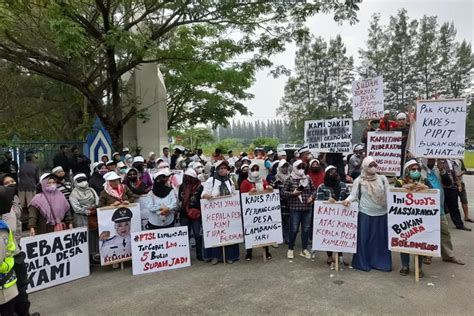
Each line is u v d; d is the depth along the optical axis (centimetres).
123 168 976
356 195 615
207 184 676
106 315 474
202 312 473
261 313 464
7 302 393
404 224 568
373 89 814
